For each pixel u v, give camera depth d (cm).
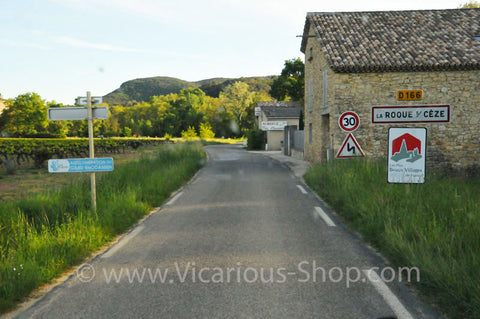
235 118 8931
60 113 713
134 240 571
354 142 938
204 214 753
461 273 356
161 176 1190
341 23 1808
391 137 711
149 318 317
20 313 334
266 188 1106
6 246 498
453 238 445
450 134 1490
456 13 1828
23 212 680
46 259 455
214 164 2067
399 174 711
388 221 557
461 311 312
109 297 363
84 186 923
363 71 1483
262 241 546
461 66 1437
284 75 6688
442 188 780
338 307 329
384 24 1775
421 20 1784
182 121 10025
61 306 346
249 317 315
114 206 733
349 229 610
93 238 549
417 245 446
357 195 764
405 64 1448
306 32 2105
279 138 3981
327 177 1080
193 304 343
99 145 3400
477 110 1473
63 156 2436
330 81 1589
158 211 801
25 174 1720
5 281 381
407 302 335
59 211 700
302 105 4675
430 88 1480
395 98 1492
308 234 580
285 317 313
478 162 1479
